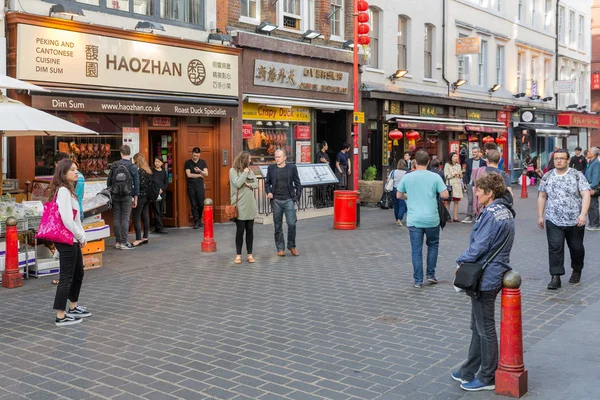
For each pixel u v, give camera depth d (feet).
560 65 121.60
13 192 36.35
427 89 80.18
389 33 72.74
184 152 49.11
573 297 26.55
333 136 67.36
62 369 18.13
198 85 48.75
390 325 22.47
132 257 36.37
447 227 50.03
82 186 30.63
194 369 18.07
